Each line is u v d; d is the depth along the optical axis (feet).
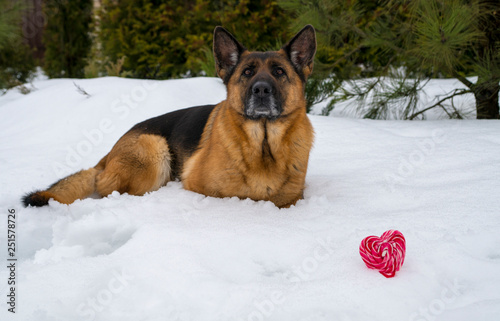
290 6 21.24
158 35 38.70
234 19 34.06
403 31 20.26
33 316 6.72
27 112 23.99
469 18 17.35
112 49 39.40
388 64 22.44
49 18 44.06
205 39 35.99
